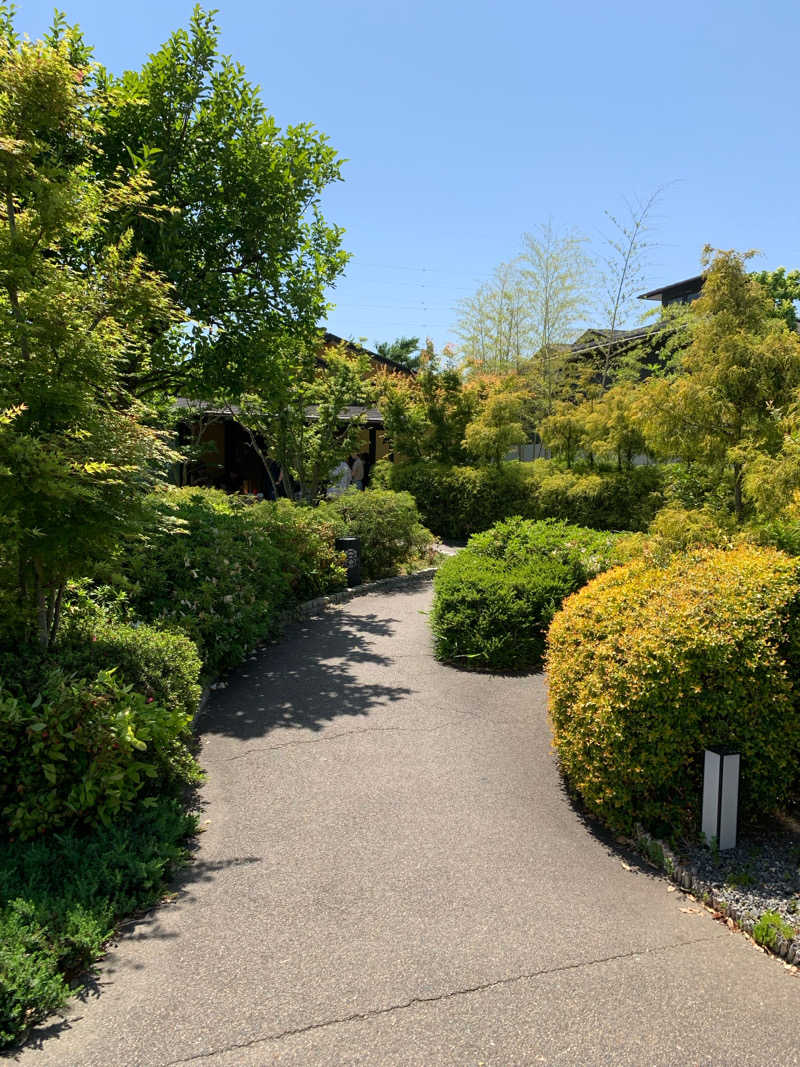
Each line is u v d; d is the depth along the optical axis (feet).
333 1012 8.20
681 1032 7.95
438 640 24.61
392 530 39.63
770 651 12.28
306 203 33.19
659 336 69.72
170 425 36.06
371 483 65.57
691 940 9.75
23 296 13.48
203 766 15.38
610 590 15.01
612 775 12.44
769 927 9.68
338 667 22.89
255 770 15.23
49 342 13.35
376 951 9.34
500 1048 7.67
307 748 16.43
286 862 11.61
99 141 28.71
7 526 12.42
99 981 8.76
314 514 35.42
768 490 17.63
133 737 11.69
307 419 51.37
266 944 9.48
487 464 58.54
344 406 49.49
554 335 89.56
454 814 13.42
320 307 34.65
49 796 11.41
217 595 21.59
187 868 11.42
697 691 11.84
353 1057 7.52
